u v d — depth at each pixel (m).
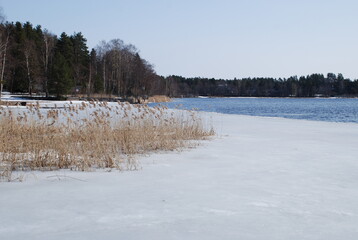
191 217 4.21
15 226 3.90
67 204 4.74
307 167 7.44
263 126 18.84
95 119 10.35
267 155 9.04
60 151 7.71
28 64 60.06
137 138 10.14
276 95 183.12
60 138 8.95
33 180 6.21
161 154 9.17
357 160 8.32
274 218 4.20
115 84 78.06
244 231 3.76
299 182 6.06
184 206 4.65
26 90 65.75
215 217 4.21
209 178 6.35
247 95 186.62
